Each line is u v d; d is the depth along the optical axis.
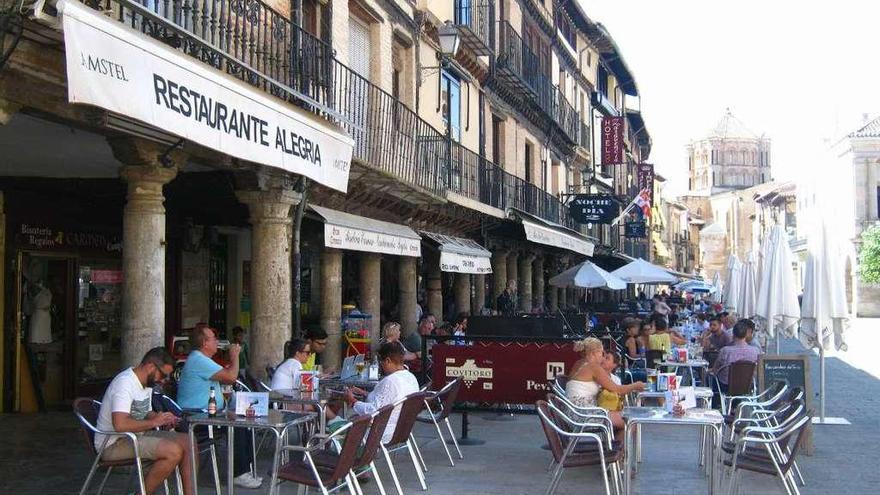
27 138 9.10
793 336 14.28
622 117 40.34
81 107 7.57
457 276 21.75
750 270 18.89
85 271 13.38
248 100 7.90
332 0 14.02
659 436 11.89
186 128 6.78
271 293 11.28
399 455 10.33
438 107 19.66
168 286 14.80
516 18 26.31
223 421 7.08
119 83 5.86
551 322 11.64
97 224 13.40
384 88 16.48
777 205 83.44
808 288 12.90
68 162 10.63
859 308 59.44
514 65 24.88
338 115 10.58
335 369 12.88
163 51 6.51
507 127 25.59
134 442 6.79
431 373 12.73
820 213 12.84
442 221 19.75
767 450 8.01
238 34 9.86
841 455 10.46
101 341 13.68
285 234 11.49
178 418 7.50
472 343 11.38
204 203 13.42
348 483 7.03
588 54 38.91
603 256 39.31
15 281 12.12
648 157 63.59
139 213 8.88
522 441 11.36
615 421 9.02
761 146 116.50
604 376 9.03
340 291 14.36
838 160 63.66
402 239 14.59
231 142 7.56
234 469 8.58
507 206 22.91
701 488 8.76
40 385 12.55
